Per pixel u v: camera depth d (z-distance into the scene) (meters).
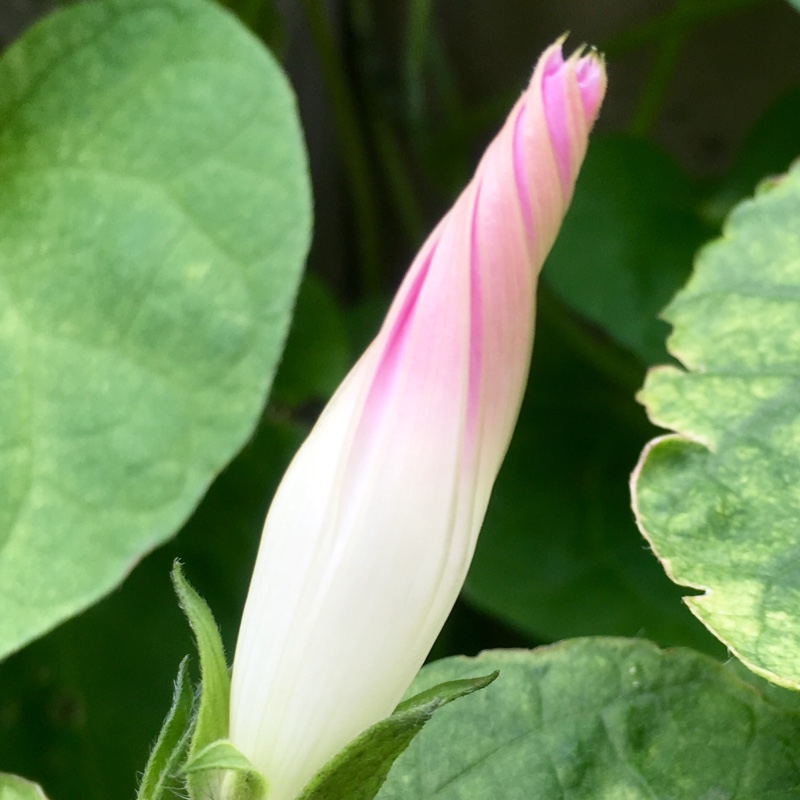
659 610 0.40
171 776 0.27
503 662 0.30
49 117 0.32
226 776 0.27
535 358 0.52
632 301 0.44
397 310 0.27
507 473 0.46
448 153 0.62
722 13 0.53
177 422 0.31
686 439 0.29
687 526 0.29
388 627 0.27
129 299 0.31
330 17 0.62
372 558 0.27
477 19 0.66
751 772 0.29
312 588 0.27
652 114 0.57
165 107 0.31
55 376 0.31
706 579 0.28
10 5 0.48
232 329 0.31
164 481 0.30
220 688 0.27
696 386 0.30
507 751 0.30
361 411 0.27
